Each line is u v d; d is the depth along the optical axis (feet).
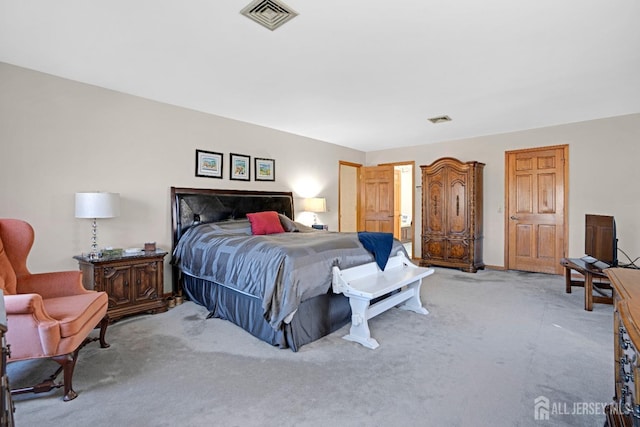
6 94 9.20
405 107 13.25
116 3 6.41
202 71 9.73
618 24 7.16
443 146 19.95
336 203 20.83
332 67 9.45
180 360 7.55
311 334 8.61
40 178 9.78
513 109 13.61
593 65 9.30
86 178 10.67
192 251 11.65
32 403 5.89
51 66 9.39
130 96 11.68
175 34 7.63
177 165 13.01
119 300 10.01
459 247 17.78
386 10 6.68
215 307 10.68
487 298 12.41
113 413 5.62
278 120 15.19
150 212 12.22
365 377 6.75
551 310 10.98
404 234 29.94
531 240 17.16
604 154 15.05
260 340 8.67
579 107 13.38
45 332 5.79
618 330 4.23
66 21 7.06
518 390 6.25
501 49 8.35
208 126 14.01
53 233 10.00
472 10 6.68
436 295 12.82
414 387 6.37
